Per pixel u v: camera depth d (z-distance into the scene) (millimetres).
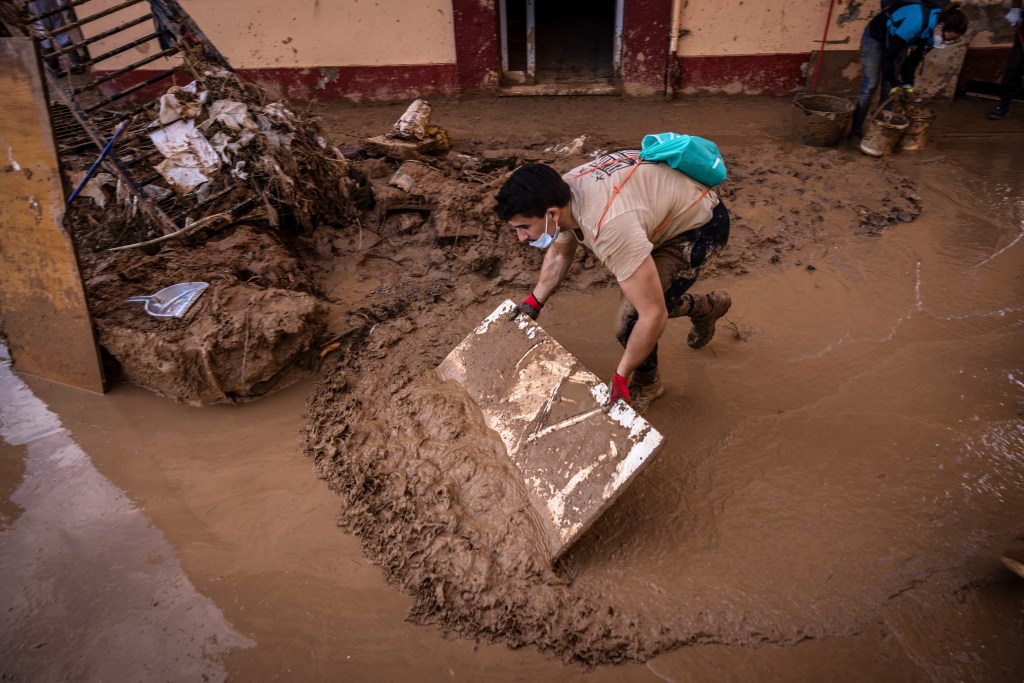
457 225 4598
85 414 3516
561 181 2473
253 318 3494
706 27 7273
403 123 5637
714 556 2680
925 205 5176
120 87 7906
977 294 4168
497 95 7789
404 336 3906
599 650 2367
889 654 2338
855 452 3121
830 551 2682
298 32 7500
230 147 4375
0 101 3309
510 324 3266
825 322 3994
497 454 2939
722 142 6410
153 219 4230
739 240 4715
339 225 4789
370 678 2320
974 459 3059
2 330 4223
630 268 2447
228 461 3203
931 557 2645
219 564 2721
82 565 2729
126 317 3590
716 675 2299
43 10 7742
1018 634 2381
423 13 7344
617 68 7762
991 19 6918
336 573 2674
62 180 3365
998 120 6699
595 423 2785
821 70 7273
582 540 2730
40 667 2379
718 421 3320
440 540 2666
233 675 2344
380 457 3068
